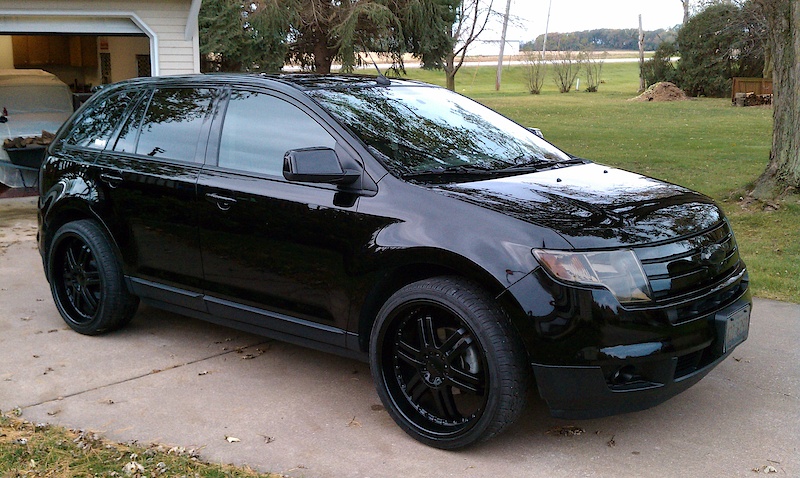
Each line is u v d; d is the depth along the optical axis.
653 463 3.55
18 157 11.16
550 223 3.45
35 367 4.76
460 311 3.50
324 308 4.07
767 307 5.94
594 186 4.05
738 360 4.86
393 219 3.76
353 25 18.48
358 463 3.56
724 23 38.12
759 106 31.11
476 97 43.62
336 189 4.00
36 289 6.54
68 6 11.10
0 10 10.76
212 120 4.67
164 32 11.73
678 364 3.51
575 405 3.41
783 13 9.35
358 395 4.36
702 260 3.62
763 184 9.79
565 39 68.25
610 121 26.44
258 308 4.40
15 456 3.54
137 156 5.00
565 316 3.31
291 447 3.71
